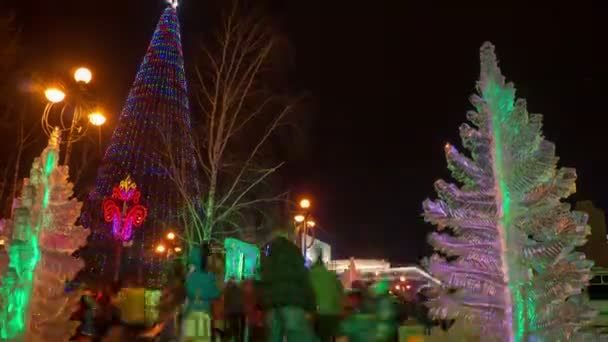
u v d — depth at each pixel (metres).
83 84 12.38
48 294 7.30
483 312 5.88
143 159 32.72
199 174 20.89
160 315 9.96
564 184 5.87
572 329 5.74
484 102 6.16
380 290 9.56
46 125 10.92
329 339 8.92
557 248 5.74
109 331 11.29
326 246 31.20
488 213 5.98
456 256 6.19
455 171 6.19
